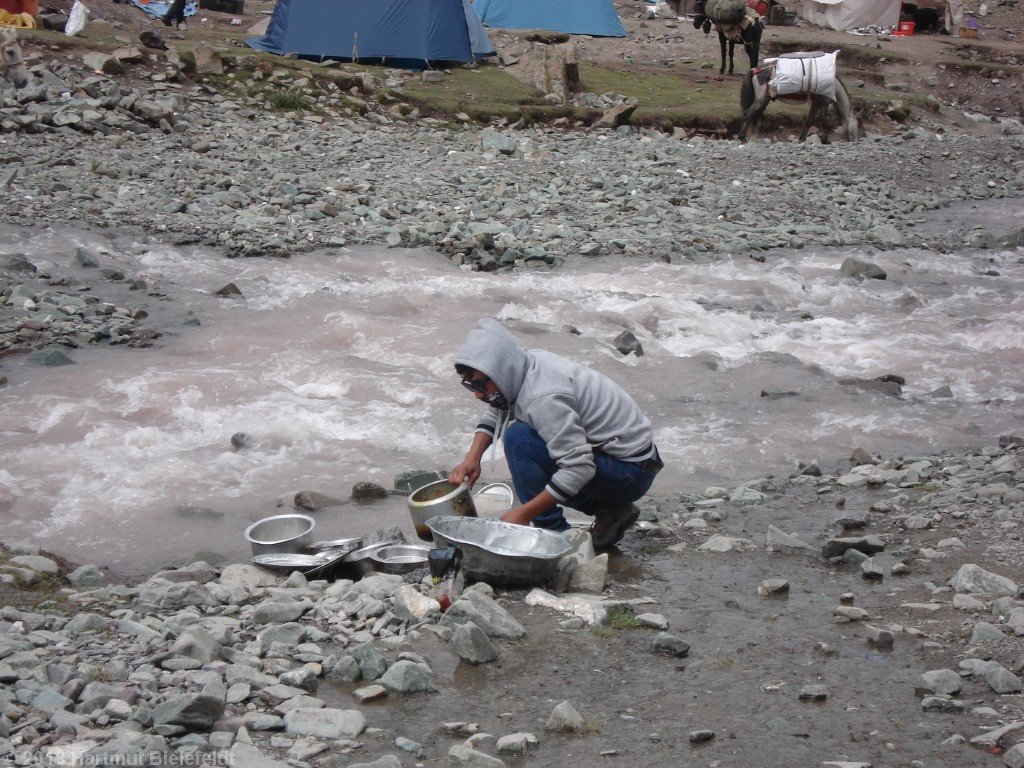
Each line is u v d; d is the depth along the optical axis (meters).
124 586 4.76
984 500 5.69
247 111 19.28
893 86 30.47
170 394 7.55
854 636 4.05
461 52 24.14
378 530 5.30
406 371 8.34
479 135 20.16
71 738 3.10
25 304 9.23
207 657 3.73
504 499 5.59
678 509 5.79
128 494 6.00
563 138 20.91
